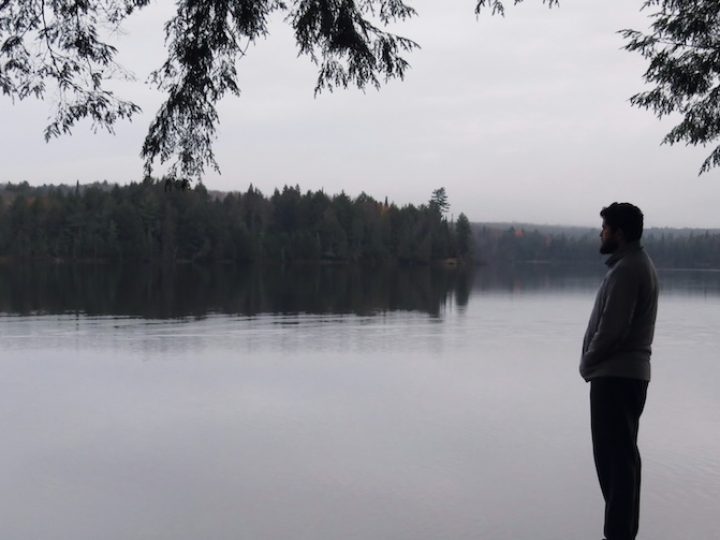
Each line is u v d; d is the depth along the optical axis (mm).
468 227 119000
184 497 6957
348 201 115000
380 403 11461
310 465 7996
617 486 4066
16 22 4750
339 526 6215
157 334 20656
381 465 8016
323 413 10680
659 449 8633
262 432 9516
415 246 109562
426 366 15375
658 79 7352
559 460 8211
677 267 137875
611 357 4109
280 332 21500
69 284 47281
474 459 8250
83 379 13461
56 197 106312
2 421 10078
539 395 12195
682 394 12344
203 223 97500
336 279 61469
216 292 41250
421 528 6160
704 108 7418
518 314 29359
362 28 4941
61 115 4988
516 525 6211
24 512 6531
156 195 95875
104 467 7902
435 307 32625
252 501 6848
